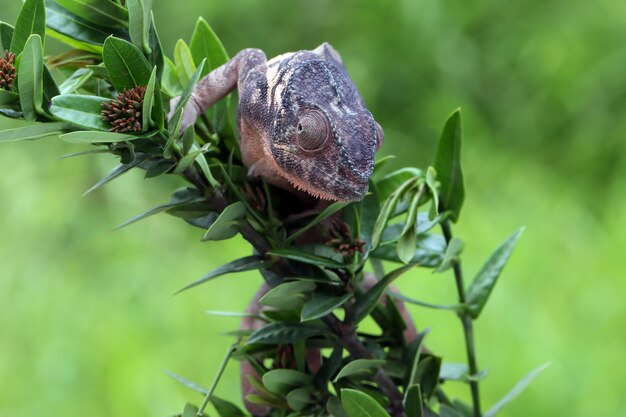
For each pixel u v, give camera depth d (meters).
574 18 2.68
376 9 2.64
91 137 1.05
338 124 1.08
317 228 1.11
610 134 2.55
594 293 1.99
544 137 2.58
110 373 1.87
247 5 2.56
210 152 1.12
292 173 1.09
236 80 1.11
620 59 2.62
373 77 2.59
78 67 1.11
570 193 2.39
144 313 2.03
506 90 2.66
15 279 2.19
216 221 1.08
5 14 2.48
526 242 2.12
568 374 1.82
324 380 1.10
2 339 2.03
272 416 1.13
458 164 1.12
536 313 1.93
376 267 1.12
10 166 2.40
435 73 2.63
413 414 1.09
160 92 1.07
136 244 2.25
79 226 2.30
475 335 1.88
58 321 2.05
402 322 1.11
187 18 2.56
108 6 1.09
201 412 1.08
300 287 1.08
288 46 2.60
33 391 1.89
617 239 2.11
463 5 2.66
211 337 1.97
